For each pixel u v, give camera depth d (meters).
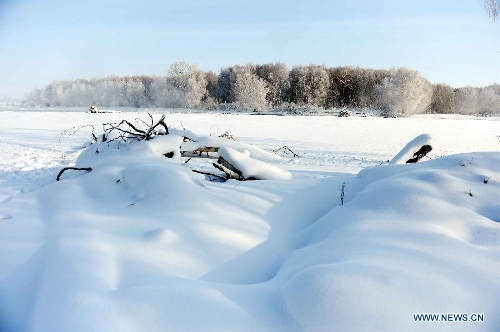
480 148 19.38
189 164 6.95
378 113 67.88
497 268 2.93
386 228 3.66
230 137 11.02
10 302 3.18
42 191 6.28
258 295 2.96
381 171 5.84
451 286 2.69
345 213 4.31
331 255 3.34
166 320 2.63
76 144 16.44
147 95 93.56
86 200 5.59
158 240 3.94
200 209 4.71
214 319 2.63
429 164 5.38
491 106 78.19
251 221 4.74
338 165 12.45
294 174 8.44
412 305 2.52
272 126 30.66
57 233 4.23
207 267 3.66
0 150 14.40
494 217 3.93
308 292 2.68
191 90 81.25
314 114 63.38
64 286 3.06
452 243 3.27
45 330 2.62
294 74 90.94
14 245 4.09
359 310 2.49
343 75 91.06
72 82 104.56
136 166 6.02
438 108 81.81
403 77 62.91
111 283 3.16
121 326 2.55
